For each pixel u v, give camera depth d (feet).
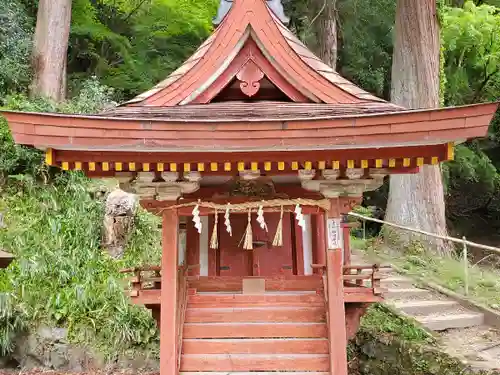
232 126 13.91
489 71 52.37
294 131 13.92
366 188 16.71
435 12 38.83
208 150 14.23
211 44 17.94
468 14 48.11
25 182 32.76
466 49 51.08
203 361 17.08
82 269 28.50
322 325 17.69
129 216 31.37
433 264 34.27
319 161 15.11
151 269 18.48
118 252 30.48
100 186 34.30
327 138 13.89
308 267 21.42
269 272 21.33
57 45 40.70
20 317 25.22
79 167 15.01
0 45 38.75
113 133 13.71
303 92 17.85
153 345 25.17
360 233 49.60
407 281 30.35
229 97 18.81
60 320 25.58
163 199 16.55
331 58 47.73
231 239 21.54
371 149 14.82
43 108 35.70
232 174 16.30
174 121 13.76
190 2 53.98
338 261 16.84
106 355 24.81
